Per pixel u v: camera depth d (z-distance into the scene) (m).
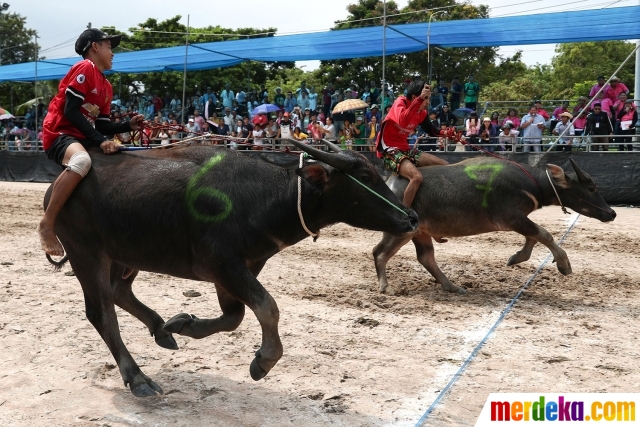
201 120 23.88
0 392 5.05
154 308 7.45
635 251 11.50
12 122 32.53
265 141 21.66
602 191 17.19
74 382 5.28
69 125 5.39
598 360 5.89
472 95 21.62
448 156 18.59
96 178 5.08
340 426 4.53
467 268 10.09
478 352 6.09
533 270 9.94
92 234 5.12
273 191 4.90
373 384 5.29
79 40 5.55
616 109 18.27
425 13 28.12
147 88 32.78
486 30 17.77
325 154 4.81
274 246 4.95
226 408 4.81
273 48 21.34
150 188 4.91
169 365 5.68
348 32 20.05
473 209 8.38
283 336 6.49
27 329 6.60
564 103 21.62
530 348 6.22
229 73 32.41
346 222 5.10
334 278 9.25
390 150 8.74
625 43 42.97
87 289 5.20
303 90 24.48
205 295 8.09
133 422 4.57
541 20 17.09
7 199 18.56
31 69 29.22
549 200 8.67
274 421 4.60
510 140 18.95
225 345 6.21
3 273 9.15
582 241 12.45
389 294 8.34
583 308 7.75
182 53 23.83
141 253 5.04
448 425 4.56
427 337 6.55
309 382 5.32
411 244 12.11
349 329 6.79
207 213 4.74
